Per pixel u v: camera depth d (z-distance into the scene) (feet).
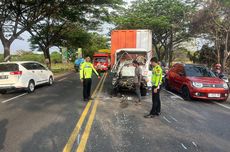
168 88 47.34
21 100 35.88
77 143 18.42
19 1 61.72
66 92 43.34
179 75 40.88
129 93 41.83
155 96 26.37
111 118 25.39
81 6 73.92
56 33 100.37
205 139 19.66
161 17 98.84
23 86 41.93
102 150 17.16
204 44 83.35
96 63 99.91
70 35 105.81
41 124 23.26
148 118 25.67
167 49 118.62
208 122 24.68
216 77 38.52
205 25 71.46
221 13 64.28
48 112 28.02
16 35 64.64
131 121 24.38
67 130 21.40
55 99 36.32
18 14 65.21
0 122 24.06
